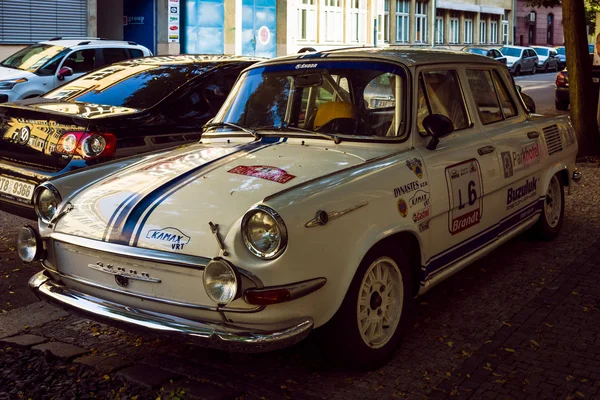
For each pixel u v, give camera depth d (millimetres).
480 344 4684
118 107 6969
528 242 6938
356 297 4043
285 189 3861
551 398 3961
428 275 4676
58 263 4309
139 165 4707
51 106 6859
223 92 7539
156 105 6973
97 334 4883
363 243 4016
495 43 51875
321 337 4090
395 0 40000
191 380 4152
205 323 3758
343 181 4062
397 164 4461
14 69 14883
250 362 4430
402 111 4758
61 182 4547
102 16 25844
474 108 5492
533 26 57125
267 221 3664
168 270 3812
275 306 3672
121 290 4012
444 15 45406
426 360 4445
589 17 40656
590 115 12172
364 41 37406
